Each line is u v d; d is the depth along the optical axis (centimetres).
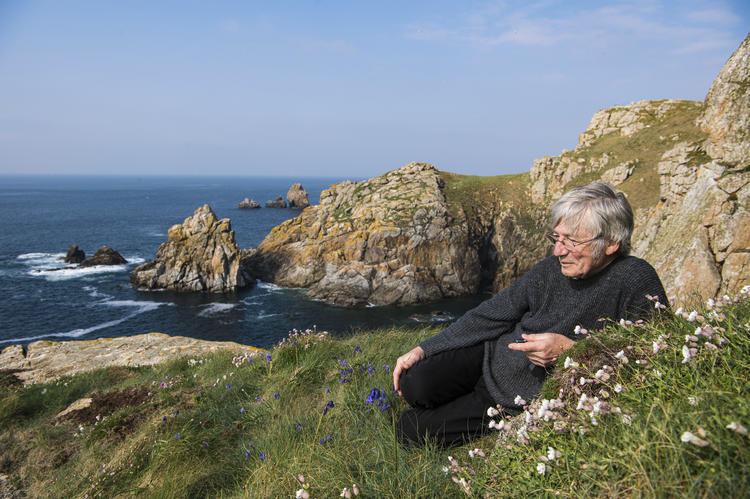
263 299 4769
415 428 261
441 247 5191
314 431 340
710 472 113
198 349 1103
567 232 204
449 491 205
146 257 7181
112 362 1018
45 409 685
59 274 5834
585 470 144
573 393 185
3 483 445
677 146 4781
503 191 6322
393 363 493
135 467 390
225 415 468
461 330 262
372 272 4859
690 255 941
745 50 2744
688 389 150
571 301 222
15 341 3534
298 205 18175
